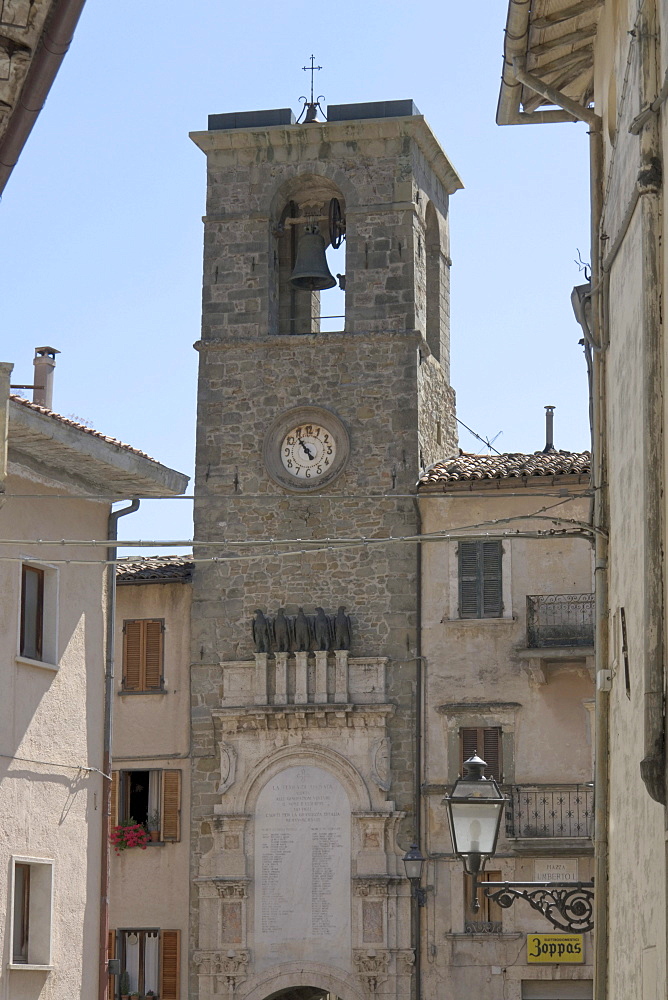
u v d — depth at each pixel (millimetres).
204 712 42125
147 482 26953
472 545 41562
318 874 40656
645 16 13875
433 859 40031
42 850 24766
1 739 24078
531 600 40594
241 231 44688
